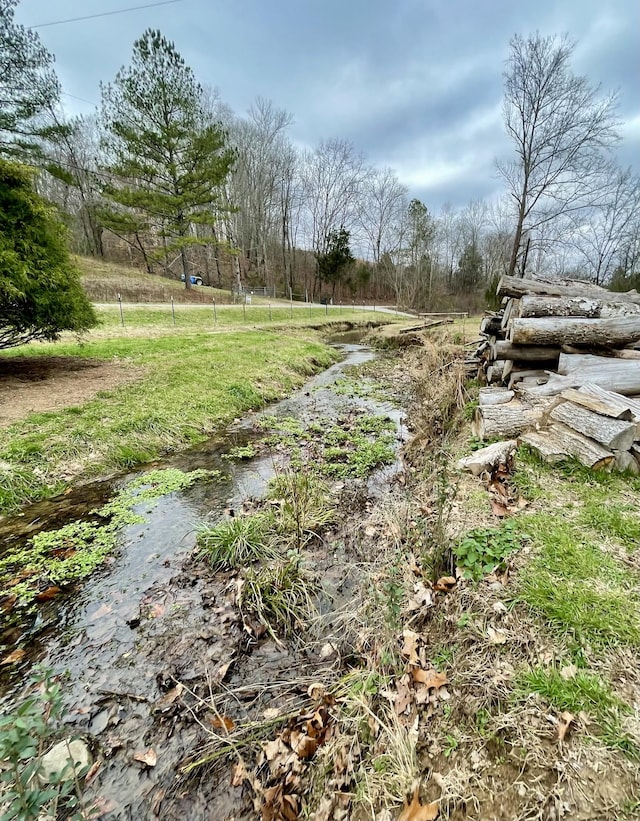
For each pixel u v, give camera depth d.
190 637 2.42
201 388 7.27
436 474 3.59
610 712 1.50
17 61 14.36
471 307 36.47
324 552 3.23
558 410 3.75
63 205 28.06
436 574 2.41
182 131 19.05
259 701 2.02
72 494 4.18
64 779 1.61
